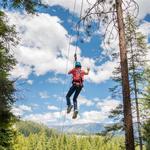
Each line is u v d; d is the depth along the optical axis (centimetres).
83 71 1230
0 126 1988
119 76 3009
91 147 12475
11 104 1923
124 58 1249
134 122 2855
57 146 12738
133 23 2795
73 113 1216
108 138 3005
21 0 1683
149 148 2858
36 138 12600
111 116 2955
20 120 2038
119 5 1257
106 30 1251
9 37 1986
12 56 1995
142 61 3078
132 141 1184
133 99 2970
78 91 1223
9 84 1855
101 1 1237
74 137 13175
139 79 3025
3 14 1972
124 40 1257
